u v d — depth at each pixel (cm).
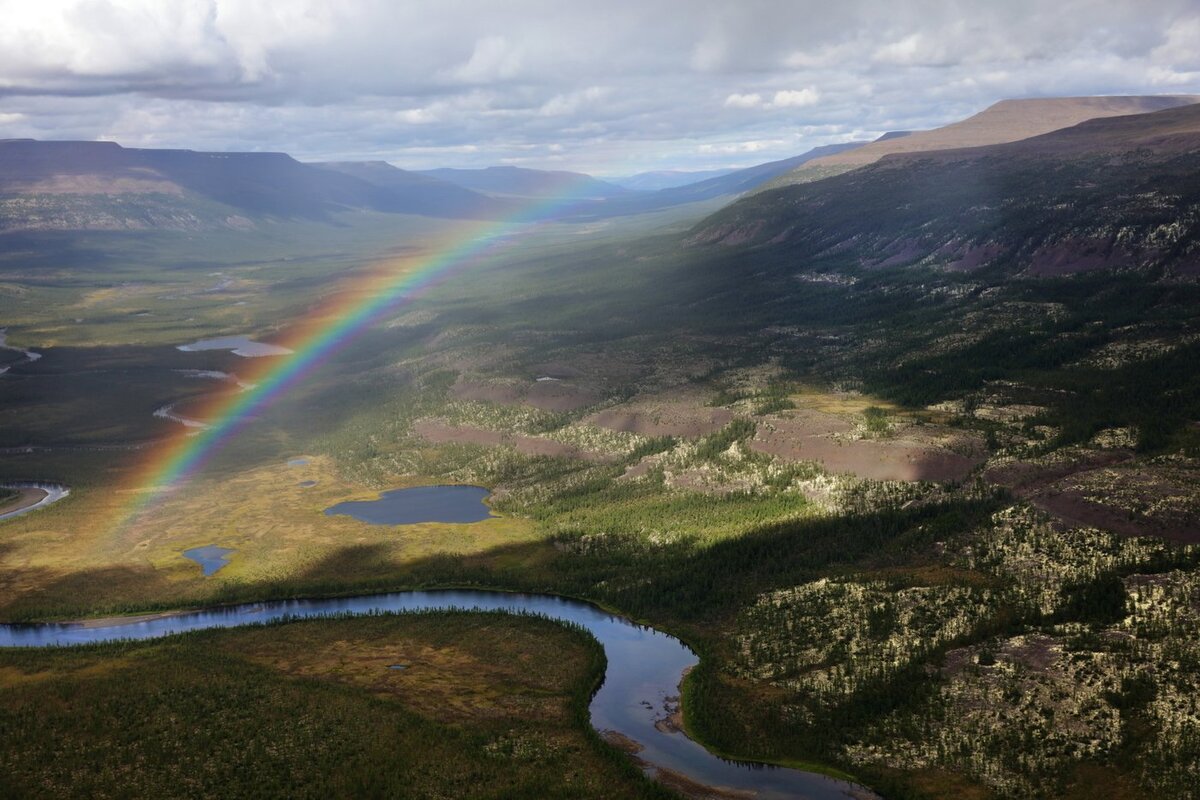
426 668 17038
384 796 13150
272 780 13450
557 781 13438
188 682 16250
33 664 17125
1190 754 12725
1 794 13038
